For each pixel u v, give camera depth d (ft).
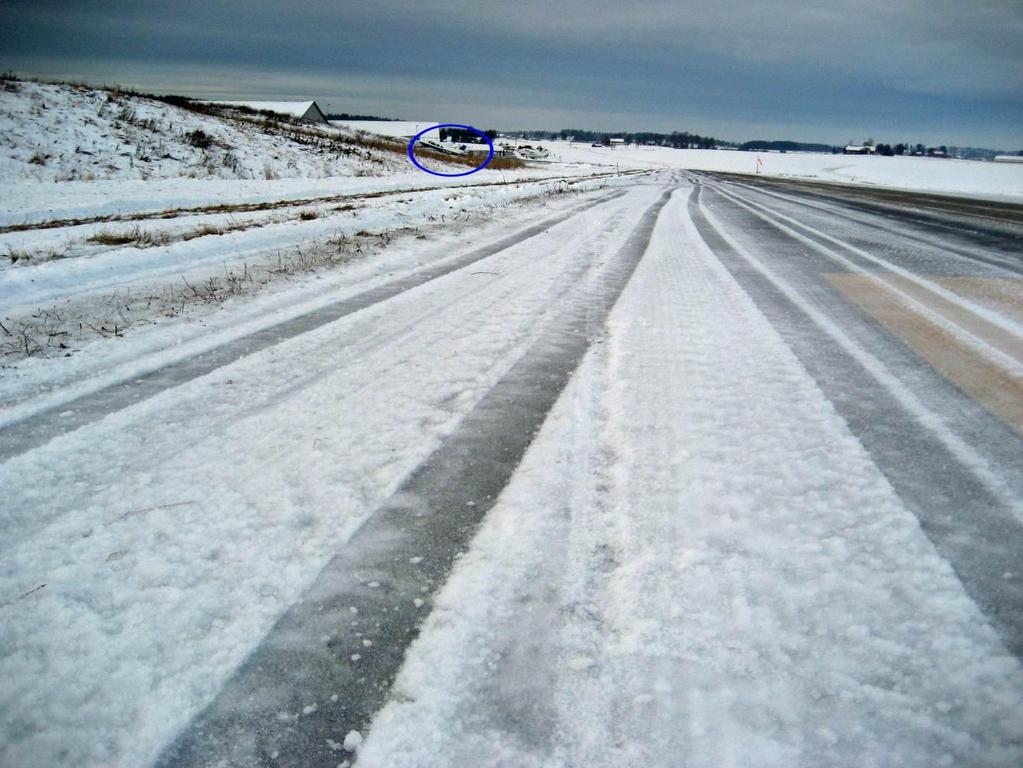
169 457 9.59
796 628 6.09
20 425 10.75
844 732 4.99
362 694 5.44
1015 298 20.45
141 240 29.94
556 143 612.29
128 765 4.79
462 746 4.94
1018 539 7.47
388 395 12.00
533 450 9.78
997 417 10.96
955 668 5.60
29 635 6.04
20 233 30.89
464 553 7.31
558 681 5.54
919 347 15.01
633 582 6.77
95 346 15.12
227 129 91.30
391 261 26.21
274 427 10.63
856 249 31.53
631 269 24.75
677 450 9.69
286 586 6.75
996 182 147.64
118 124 74.84
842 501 8.27
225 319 17.46
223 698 5.38
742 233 37.52
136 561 7.13
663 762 4.77
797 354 14.30
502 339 15.47
